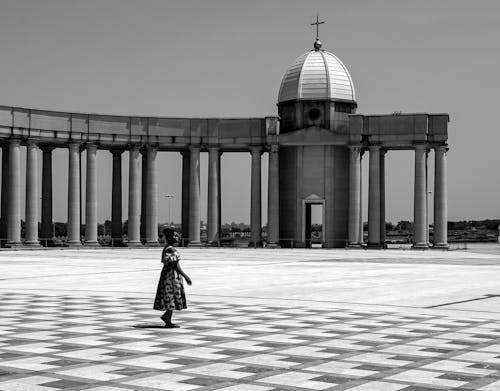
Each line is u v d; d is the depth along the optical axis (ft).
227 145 289.12
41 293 89.66
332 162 285.02
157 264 155.84
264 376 41.81
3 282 106.93
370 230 276.82
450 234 453.58
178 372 42.70
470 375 42.39
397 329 59.62
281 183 292.20
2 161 270.26
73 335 55.72
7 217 263.90
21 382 40.04
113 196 290.35
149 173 284.41
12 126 256.11
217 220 289.53
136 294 88.33
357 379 41.22
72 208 270.67
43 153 282.97
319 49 300.20
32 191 261.24
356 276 120.88
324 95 285.84
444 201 273.33
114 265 151.84
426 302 80.94
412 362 46.01
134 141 281.54
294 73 291.58
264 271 133.28
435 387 39.52
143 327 59.98
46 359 46.32
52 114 266.16
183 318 65.87
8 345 51.29
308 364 45.19
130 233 279.49
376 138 276.41
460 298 85.40
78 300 81.30
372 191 276.21
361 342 53.11
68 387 38.91
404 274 126.52
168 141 285.84
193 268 142.20
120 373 42.37
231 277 117.60
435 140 273.75
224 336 55.52
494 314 70.23
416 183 272.72
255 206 287.89
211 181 288.30
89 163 274.77
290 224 289.12
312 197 285.64
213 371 43.04
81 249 259.60
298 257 194.49
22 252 230.27
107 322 62.90
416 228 271.69
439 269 141.69
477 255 214.28
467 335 56.65
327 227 284.61
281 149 292.20
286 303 78.95
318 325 61.67
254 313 69.82
